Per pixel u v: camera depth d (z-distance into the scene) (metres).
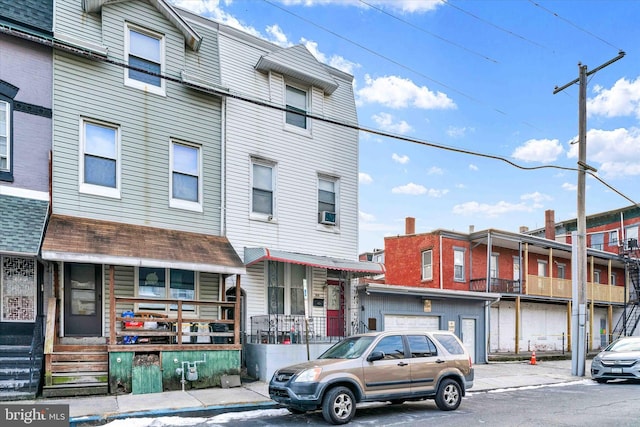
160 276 12.42
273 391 8.97
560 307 27.31
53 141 11.16
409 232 27.36
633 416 9.04
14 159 10.66
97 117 11.79
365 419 8.86
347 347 9.67
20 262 10.66
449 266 24.44
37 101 11.08
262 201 14.48
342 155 16.41
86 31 11.98
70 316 11.21
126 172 12.09
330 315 15.79
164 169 12.70
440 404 9.66
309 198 15.39
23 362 9.88
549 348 26.17
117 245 10.80
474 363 19.69
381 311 17.17
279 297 14.43
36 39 9.36
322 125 15.99
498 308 24.30
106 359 10.57
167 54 13.05
